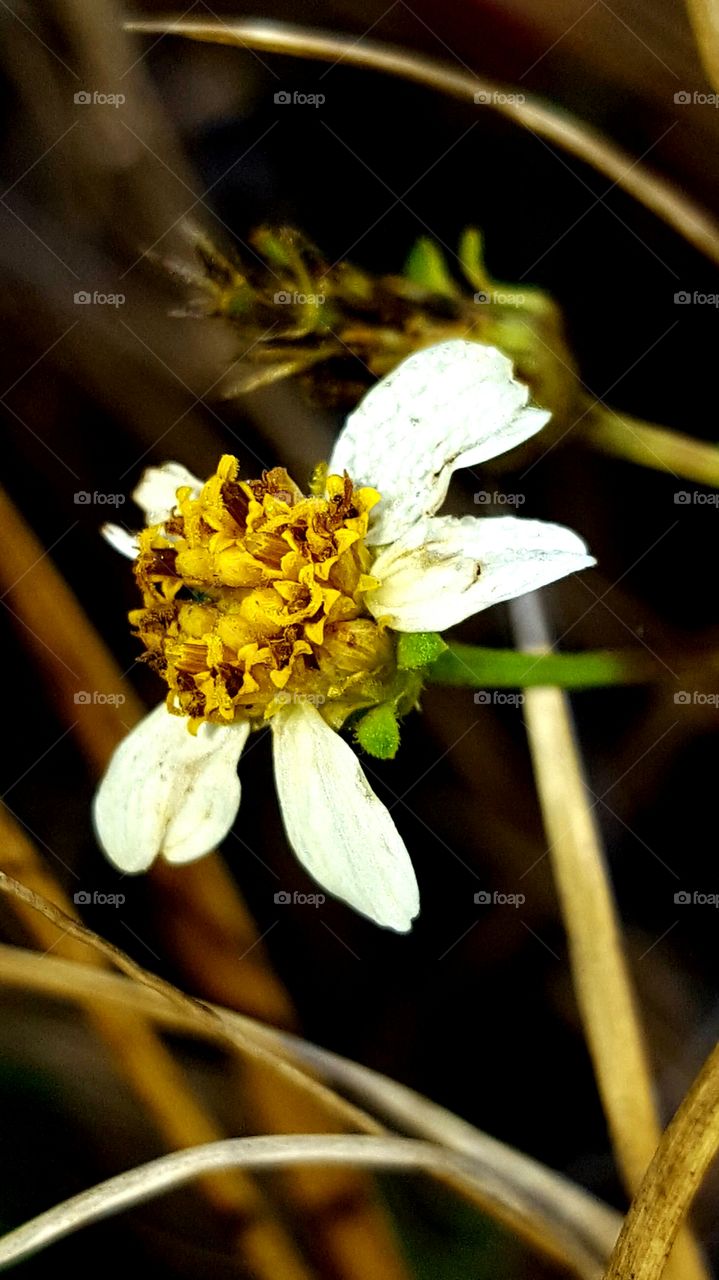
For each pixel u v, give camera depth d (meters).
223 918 0.10
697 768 0.10
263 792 0.10
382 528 0.08
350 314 0.09
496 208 0.10
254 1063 0.09
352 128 0.10
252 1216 0.09
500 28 0.10
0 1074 0.09
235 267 0.09
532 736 0.09
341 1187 0.09
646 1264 0.07
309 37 0.10
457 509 0.10
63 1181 0.09
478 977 0.10
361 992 0.10
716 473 0.09
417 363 0.08
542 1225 0.08
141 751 0.08
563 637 0.10
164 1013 0.09
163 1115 0.09
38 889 0.09
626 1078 0.09
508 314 0.09
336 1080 0.09
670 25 0.09
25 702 0.10
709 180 0.09
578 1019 0.09
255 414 0.10
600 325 0.10
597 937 0.09
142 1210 0.09
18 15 0.10
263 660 0.08
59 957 0.09
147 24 0.10
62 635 0.10
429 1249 0.09
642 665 0.09
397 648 0.08
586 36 0.10
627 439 0.09
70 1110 0.09
